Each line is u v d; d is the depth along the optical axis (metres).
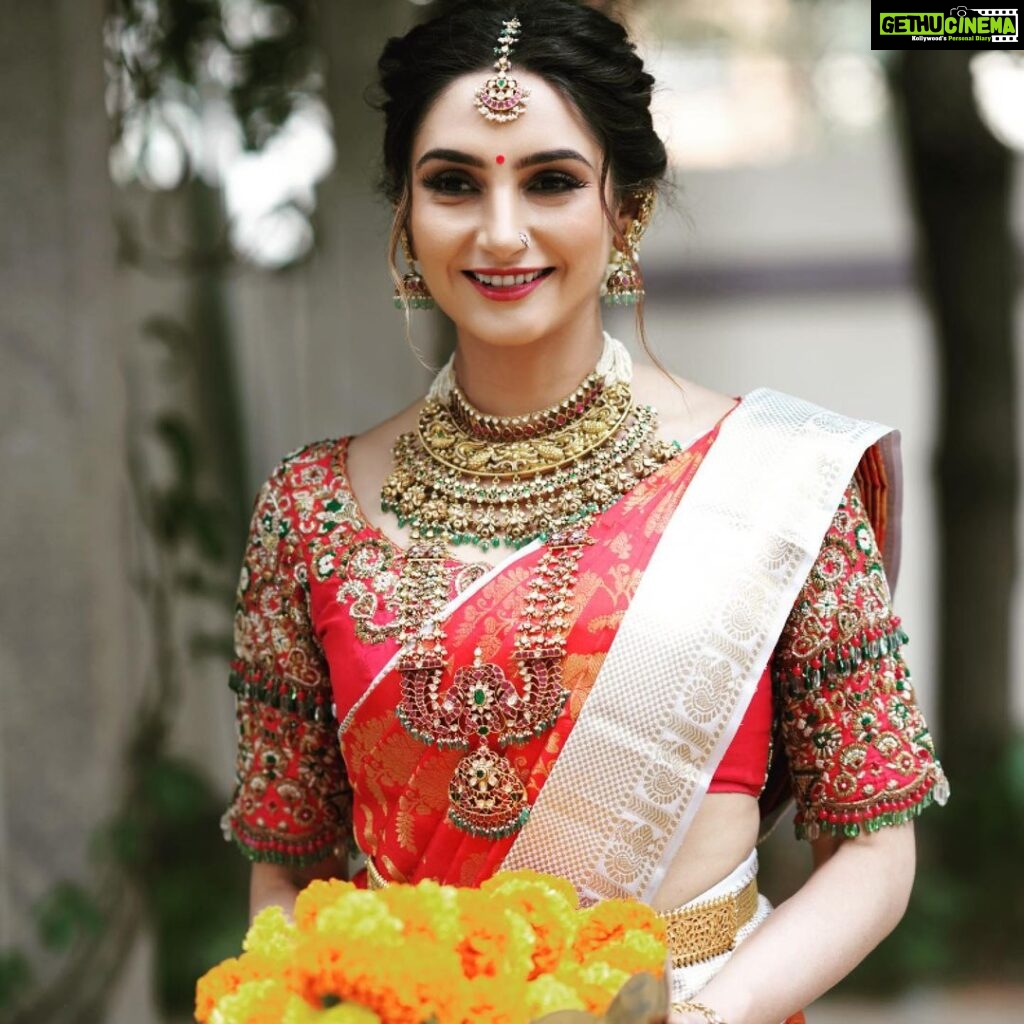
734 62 11.85
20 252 3.40
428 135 1.97
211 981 1.78
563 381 2.07
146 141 3.98
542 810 1.91
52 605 3.46
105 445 3.51
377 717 1.97
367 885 2.11
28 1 3.38
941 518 7.14
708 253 11.68
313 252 4.66
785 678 1.99
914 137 6.89
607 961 1.70
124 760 3.63
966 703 7.05
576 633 1.92
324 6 4.49
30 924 3.49
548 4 1.99
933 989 5.79
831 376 12.06
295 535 2.13
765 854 6.82
